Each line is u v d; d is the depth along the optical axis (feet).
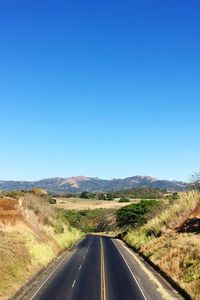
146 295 104.78
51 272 135.95
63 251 201.77
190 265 122.31
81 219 505.66
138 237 238.48
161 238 187.32
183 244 145.48
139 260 173.78
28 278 115.65
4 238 139.23
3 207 179.73
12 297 94.73
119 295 104.06
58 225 250.57
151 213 287.48
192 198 216.54
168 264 137.49
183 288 106.73
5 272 107.76
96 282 120.57
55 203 652.89
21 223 175.52
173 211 219.61
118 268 149.69
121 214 383.86
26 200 226.79
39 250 149.59
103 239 315.58
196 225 177.99
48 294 102.68
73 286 113.50
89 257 182.29
